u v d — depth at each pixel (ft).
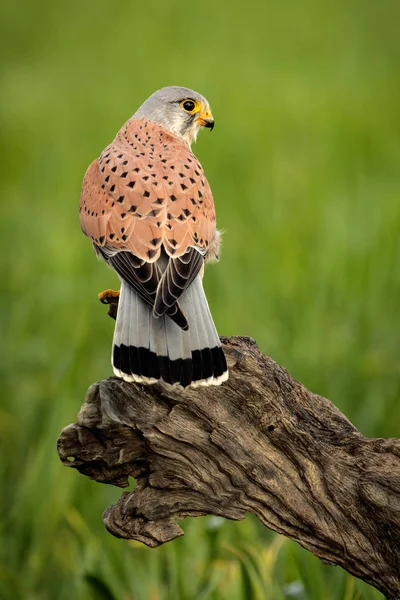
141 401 22.47
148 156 27.32
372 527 22.07
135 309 23.56
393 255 48.06
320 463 22.29
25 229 57.72
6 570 30.73
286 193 61.21
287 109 77.77
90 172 28.12
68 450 22.86
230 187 61.05
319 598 26.96
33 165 69.46
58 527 32.63
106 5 112.47
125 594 29.25
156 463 22.61
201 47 99.14
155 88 83.46
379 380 38.58
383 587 22.36
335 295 45.21
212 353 22.65
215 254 28.02
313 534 22.34
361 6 109.29
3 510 33.96
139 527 22.67
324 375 38.40
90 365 40.73
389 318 44.19
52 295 47.32
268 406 22.31
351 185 62.39
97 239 26.25
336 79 87.76
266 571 26.84
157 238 25.00
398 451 22.07
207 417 22.34
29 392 39.17
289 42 100.89
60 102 82.38
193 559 30.22
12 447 36.68
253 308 44.57
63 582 31.22
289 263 49.83
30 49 102.01
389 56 96.68
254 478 22.31
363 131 72.90
